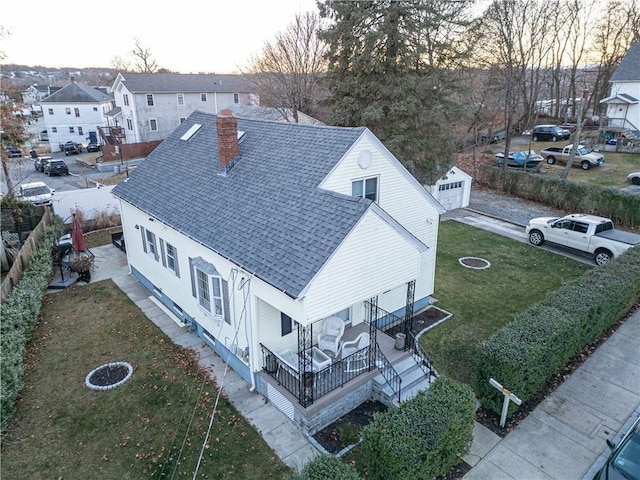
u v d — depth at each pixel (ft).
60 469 28.53
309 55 129.70
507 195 99.86
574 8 151.84
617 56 161.48
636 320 46.44
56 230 68.95
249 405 34.88
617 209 78.18
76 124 194.90
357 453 29.81
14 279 49.29
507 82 107.45
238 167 44.73
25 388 36.42
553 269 60.59
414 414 26.04
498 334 33.88
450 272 59.77
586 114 158.10
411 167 76.79
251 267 32.22
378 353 38.04
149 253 52.44
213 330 41.68
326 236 30.96
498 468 28.27
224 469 28.58
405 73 72.08
